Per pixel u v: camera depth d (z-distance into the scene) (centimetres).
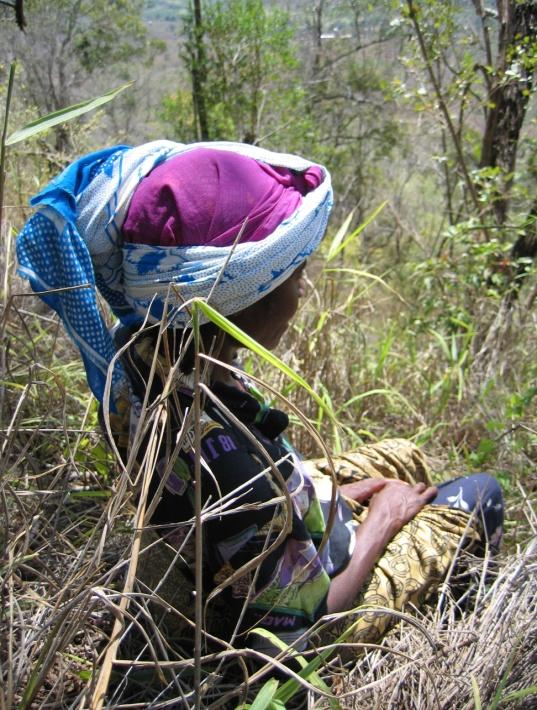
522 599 154
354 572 150
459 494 183
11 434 140
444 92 421
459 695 135
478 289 351
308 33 1391
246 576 129
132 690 141
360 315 355
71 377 232
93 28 1444
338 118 1461
